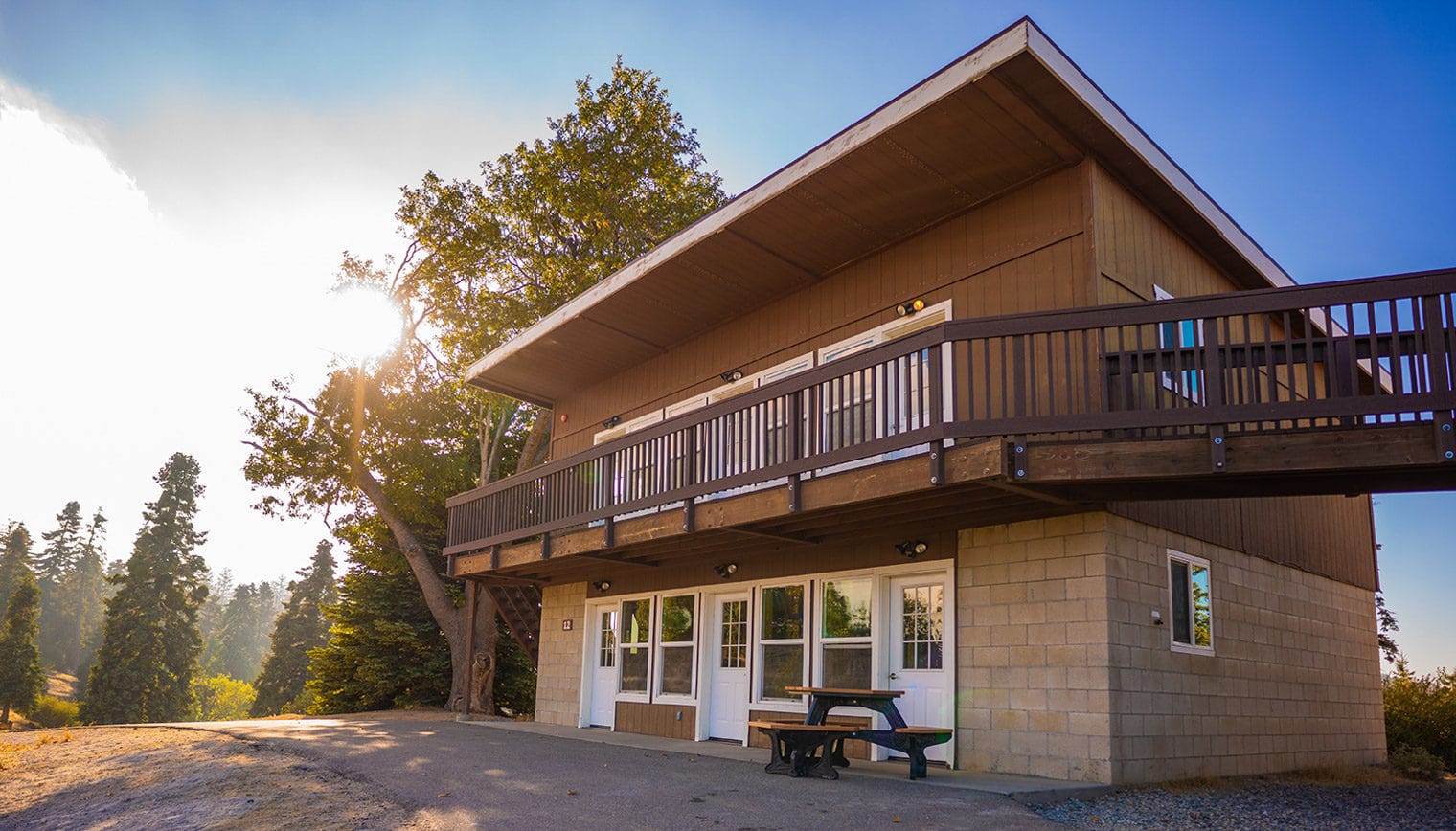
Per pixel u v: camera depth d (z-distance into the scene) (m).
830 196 10.22
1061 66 8.23
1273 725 10.94
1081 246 9.08
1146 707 8.77
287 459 23.70
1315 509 13.04
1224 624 10.31
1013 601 9.27
